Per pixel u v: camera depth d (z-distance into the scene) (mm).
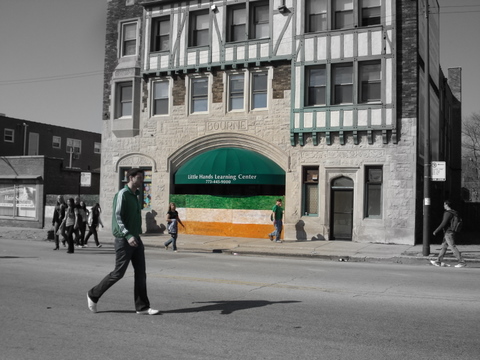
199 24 24375
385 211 20359
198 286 9609
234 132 23109
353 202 21031
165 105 25141
